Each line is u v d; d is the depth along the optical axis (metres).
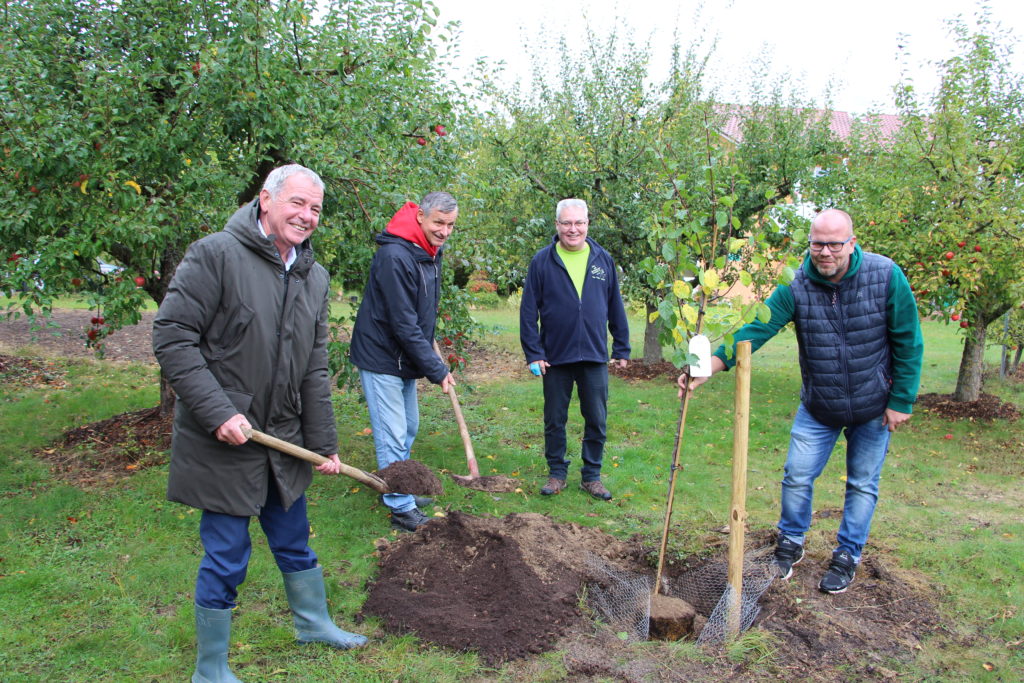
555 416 5.00
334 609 3.40
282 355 2.70
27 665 2.89
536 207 9.04
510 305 16.20
